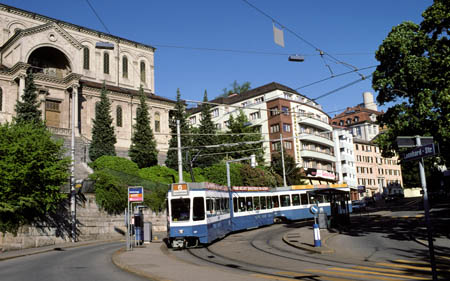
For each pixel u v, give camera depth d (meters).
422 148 8.32
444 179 73.31
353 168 85.56
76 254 19.72
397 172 100.50
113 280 11.16
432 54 21.19
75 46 53.69
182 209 20.47
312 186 38.97
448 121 19.92
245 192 29.98
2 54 52.75
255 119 67.94
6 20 54.56
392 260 13.98
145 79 69.94
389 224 28.86
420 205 52.56
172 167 49.00
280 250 18.00
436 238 19.45
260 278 10.53
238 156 56.41
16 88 48.56
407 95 23.12
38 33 50.06
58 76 54.44
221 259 15.80
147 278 11.38
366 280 10.32
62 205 28.05
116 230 32.34
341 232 25.00
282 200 36.12
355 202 53.50
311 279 10.53
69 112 51.88
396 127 23.39
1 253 21.88
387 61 23.61
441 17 20.38
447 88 19.89
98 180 31.67
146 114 49.50
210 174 49.47
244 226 28.61
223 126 73.50
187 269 12.44
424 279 10.34
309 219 39.56
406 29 23.56
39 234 25.64
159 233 34.50
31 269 14.36
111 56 65.12
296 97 69.62
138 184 35.75
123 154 54.69
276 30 15.52
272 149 64.19
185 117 51.75
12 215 23.77
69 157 25.75
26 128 24.98
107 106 48.59
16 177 22.23
